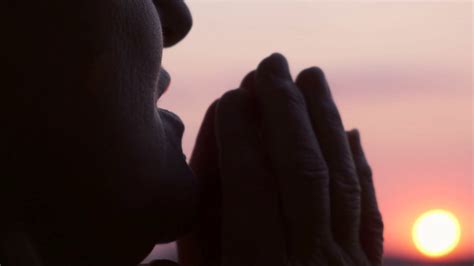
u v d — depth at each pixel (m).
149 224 0.40
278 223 0.44
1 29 0.36
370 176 0.49
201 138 0.48
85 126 0.37
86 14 0.37
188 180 0.42
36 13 0.36
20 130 0.37
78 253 0.38
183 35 0.43
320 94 0.47
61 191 0.37
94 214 0.38
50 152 0.37
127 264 0.40
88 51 0.37
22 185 0.37
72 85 0.37
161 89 0.43
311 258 0.44
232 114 0.45
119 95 0.38
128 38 0.38
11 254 0.37
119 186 0.38
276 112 0.45
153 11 0.40
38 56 0.36
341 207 0.45
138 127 0.39
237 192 0.44
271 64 0.46
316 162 0.44
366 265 0.46
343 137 0.46
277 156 0.44
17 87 0.36
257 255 0.44
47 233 0.38
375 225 0.48
